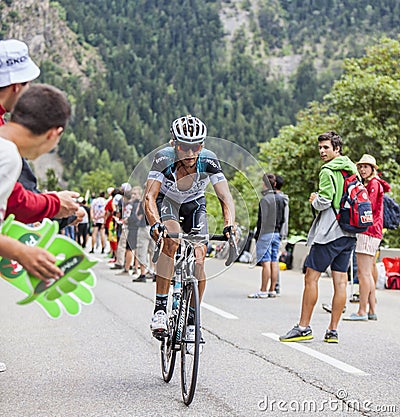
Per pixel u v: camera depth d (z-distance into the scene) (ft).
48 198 13.51
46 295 10.75
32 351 23.58
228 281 50.93
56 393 18.01
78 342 25.27
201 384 19.10
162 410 16.51
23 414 16.03
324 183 25.66
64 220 16.43
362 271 31.71
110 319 31.04
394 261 47.21
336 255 25.66
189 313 17.49
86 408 16.61
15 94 13.07
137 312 33.37
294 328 26.23
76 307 10.85
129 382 19.29
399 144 122.01
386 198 32.63
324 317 32.76
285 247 64.64
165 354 19.57
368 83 120.98
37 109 11.21
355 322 31.32
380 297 42.01
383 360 22.71
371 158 31.19
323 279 53.93
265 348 24.49
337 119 124.26
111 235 63.82
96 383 19.12
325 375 20.35
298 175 118.42
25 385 18.83
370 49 133.80
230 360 22.39
